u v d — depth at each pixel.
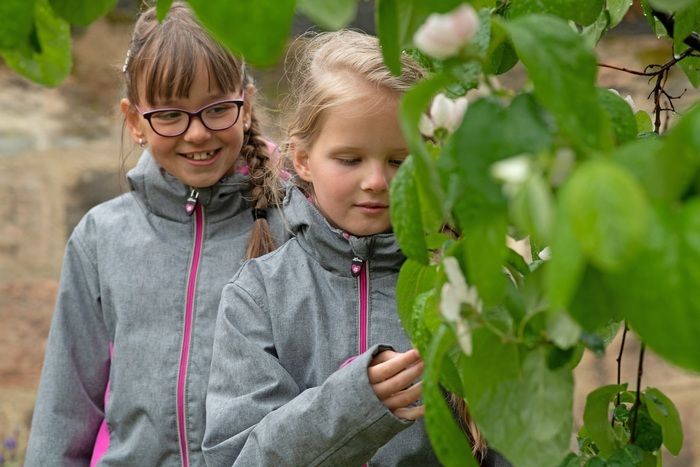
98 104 4.20
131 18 4.23
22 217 4.05
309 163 2.07
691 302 0.59
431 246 1.16
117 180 4.10
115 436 2.38
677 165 0.61
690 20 1.23
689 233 0.59
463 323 0.93
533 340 0.94
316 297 2.07
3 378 3.85
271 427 1.83
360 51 2.04
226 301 2.11
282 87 3.65
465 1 0.80
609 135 0.74
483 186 0.76
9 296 3.95
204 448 1.99
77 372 2.50
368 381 1.70
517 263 1.05
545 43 0.76
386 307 2.05
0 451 3.68
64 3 0.91
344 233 2.06
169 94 2.27
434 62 1.16
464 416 1.86
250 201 2.44
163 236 2.45
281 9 0.72
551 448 0.93
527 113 0.78
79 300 2.52
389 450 1.97
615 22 1.31
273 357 2.02
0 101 4.16
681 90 3.33
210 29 0.73
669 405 1.61
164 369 2.32
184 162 2.35
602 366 3.41
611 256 0.55
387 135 1.95
